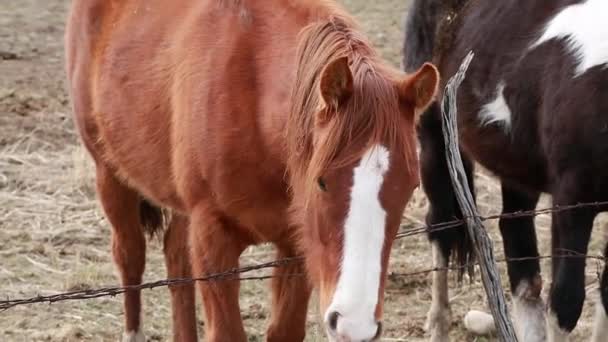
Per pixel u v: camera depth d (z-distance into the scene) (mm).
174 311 8766
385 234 5551
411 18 10430
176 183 7469
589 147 8023
